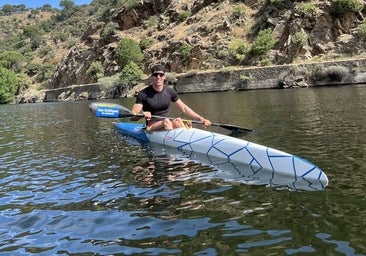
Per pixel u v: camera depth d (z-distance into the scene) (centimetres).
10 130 1672
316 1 4144
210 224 429
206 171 650
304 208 451
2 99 7612
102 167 744
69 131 1402
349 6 3819
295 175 592
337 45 3809
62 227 459
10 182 695
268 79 3766
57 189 623
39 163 848
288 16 4369
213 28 5091
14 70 10012
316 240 369
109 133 1202
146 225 441
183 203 504
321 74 3356
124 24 6862
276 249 359
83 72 6969
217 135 780
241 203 486
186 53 5016
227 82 4116
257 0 5072
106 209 507
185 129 856
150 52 5700
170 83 4594
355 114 1179
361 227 387
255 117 1352
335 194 488
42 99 7006
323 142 799
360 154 671
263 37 4272
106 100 4519
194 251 369
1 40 15588
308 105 1616
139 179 635
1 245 421
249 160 682
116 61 6178
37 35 12875
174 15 6147
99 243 406
